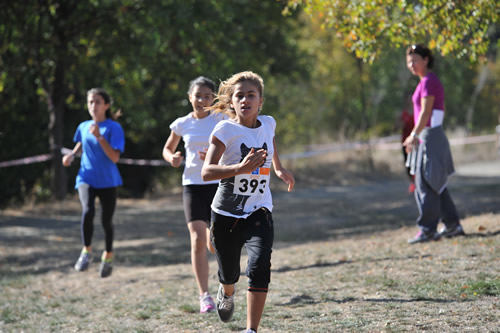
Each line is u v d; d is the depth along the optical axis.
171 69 57.78
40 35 52.69
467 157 83.25
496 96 107.06
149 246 34.22
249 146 13.96
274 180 66.38
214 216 14.28
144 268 27.98
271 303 17.88
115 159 24.42
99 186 24.66
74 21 52.84
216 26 52.09
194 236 18.36
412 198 47.78
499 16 24.09
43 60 53.91
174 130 19.77
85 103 61.44
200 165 18.98
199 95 19.28
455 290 16.89
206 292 18.16
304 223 38.94
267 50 73.31
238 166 12.84
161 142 71.31
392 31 26.20
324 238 32.09
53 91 55.50
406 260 21.83
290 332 14.63
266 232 13.79
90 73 57.62
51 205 52.75
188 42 51.88
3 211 50.56
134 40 52.84
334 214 42.12
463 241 23.69
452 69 91.94
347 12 26.39
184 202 19.08
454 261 20.58
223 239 14.27
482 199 39.22
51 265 29.53
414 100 25.02
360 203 47.22
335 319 15.41
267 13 66.00
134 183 71.25
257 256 13.38
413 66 24.69
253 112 14.08
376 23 26.39
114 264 29.33
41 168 59.88
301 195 55.62
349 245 27.45
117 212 50.09
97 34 54.53
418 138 24.58
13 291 23.95
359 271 21.11
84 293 22.89
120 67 55.19
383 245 25.81
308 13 27.45
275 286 20.25
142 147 71.25
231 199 14.02
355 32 26.58
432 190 24.64
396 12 26.95
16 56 53.62
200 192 19.00
